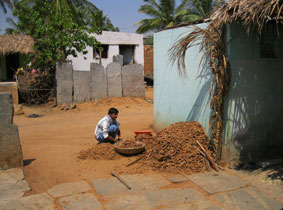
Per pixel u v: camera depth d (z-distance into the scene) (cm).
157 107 735
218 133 497
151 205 356
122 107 1293
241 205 357
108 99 1373
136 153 538
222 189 402
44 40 1327
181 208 349
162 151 496
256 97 523
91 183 423
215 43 469
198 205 356
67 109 1212
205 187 408
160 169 475
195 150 504
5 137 473
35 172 468
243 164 507
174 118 660
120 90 1434
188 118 607
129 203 361
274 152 552
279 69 549
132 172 466
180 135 528
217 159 499
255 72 514
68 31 1371
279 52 550
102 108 1261
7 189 397
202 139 527
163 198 375
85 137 745
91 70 1336
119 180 432
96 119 1037
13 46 1545
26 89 1270
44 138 734
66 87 1275
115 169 479
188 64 596
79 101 1316
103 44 1883
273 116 554
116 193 389
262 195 386
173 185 418
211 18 478
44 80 1313
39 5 1523
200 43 517
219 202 365
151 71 2439
